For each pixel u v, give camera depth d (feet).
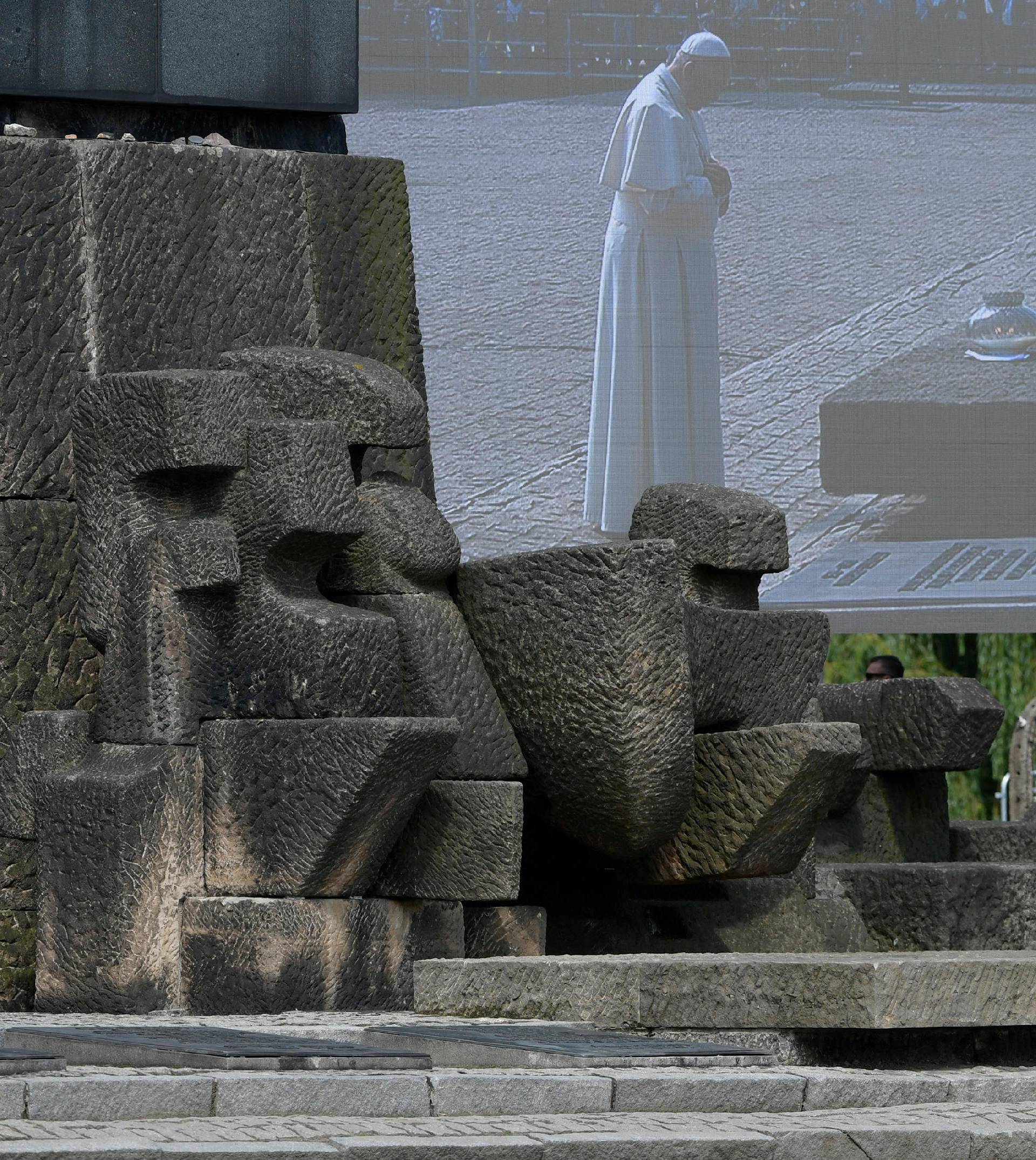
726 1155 59.16
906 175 124.36
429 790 88.07
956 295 124.57
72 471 93.45
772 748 90.38
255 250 99.09
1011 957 77.05
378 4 120.06
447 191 120.98
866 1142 60.54
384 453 98.84
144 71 102.42
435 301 121.08
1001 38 124.98
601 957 80.07
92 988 85.56
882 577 124.98
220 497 86.99
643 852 92.58
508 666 90.43
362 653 85.30
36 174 94.48
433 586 90.74
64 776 86.99
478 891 87.40
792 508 124.36
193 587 86.17
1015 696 235.61
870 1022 74.18
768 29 123.34
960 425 125.08
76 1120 58.54
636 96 121.60
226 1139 56.44
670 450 122.31
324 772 83.61
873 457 124.57
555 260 121.60
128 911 84.99
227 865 85.66
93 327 94.94
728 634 93.09
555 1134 59.31
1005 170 124.98
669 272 121.80
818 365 124.06
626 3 122.01
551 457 122.01
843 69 123.85
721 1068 67.62
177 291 96.99
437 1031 72.90
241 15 104.53
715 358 122.52
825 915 98.89
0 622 90.99
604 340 121.90
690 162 121.60
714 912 96.53
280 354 90.74
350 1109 61.41
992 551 125.08
